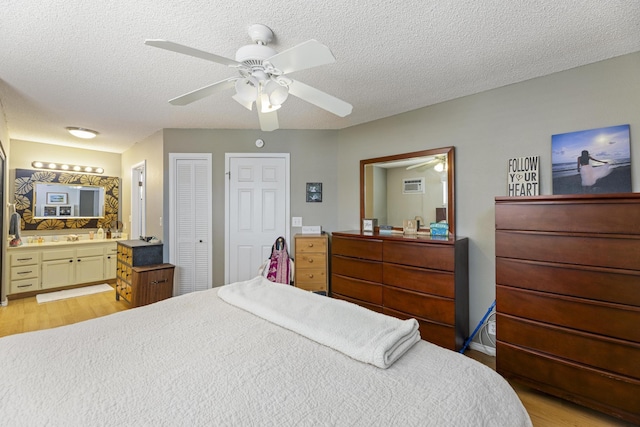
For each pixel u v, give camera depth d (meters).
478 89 2.56
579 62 2.10
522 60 2.07
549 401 1.92
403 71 2.23
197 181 3.72
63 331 1.30
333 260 3.20
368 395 0.89
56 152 4.64
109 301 3.92
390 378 0.98
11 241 4.01
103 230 5.04
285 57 1.39
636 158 1.94
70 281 4.37
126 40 1.81
